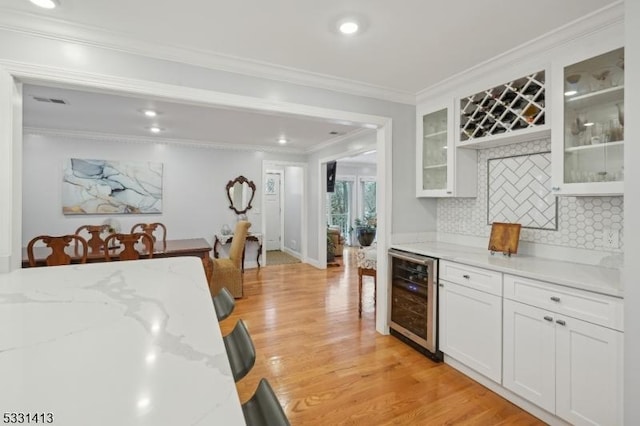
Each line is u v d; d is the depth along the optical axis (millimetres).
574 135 2010
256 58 2396
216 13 1848
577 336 1680
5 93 1842
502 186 2715
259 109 2547
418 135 3191
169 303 1281
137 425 562
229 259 4695
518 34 2059
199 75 2340
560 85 2018
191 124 4379
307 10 1822
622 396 1503
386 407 2021
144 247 4117
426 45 2211
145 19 1904
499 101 2441
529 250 2494
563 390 1740
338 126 4469
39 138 4703
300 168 7262
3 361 803
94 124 4395
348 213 9383
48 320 1092
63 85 2023
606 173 1883
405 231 3209
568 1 1722
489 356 2158
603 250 2064
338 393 2166
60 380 716
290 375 2393
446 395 2143
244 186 6160
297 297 4371
